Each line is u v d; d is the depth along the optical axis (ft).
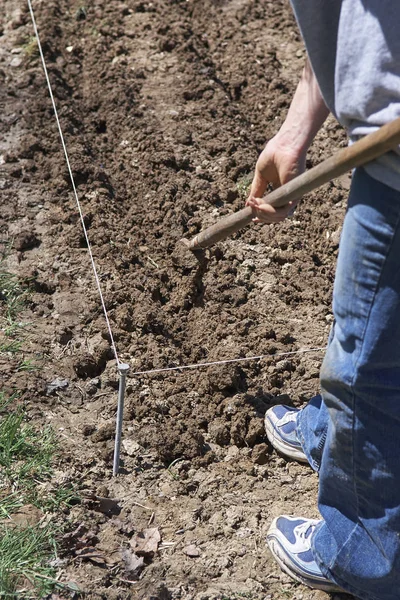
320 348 10.44
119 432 8.51
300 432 8.90
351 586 7.60
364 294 6.43
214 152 13.21
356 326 6.55
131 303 10.81
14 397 9.32
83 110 13.84
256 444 9.34
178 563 8.04
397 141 5.86
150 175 12.66
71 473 8.68
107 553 7.98
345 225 6.56
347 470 7.16
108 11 16.10
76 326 10.51
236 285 11.24
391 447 6.81
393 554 7.13
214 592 7.79
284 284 11.34
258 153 13.26
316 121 7.67
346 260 6.51
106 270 11.25
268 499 8.75
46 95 13.84
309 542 7.91
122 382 8.21
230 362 9.92
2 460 8.57
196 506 8.59
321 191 12.72
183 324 10.71
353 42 5.97
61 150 12.88
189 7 16.46
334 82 6.49
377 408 6.72
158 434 9.20
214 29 15.98
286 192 7.22
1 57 14.92
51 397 9.56
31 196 12.28
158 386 9.86
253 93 14.46
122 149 13.16
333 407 6.97
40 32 15.28
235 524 8.44
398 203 6.10
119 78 14.34
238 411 9.48
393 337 6.44
